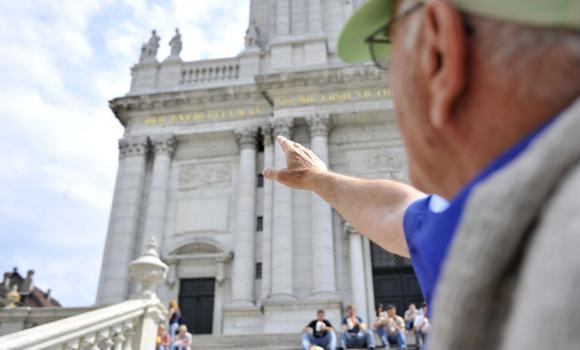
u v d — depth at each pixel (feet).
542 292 1.57
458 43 2.50
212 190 84.84
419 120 2.97
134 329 30.83
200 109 89.71
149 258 34.09
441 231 3.12
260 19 101.91
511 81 2.33
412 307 57.72
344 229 76.74
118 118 91.50
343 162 81.92
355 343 52.54
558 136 1.85
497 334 1.90
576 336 1.41
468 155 2.67
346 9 96.94
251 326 70.90
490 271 1.89
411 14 3.15
